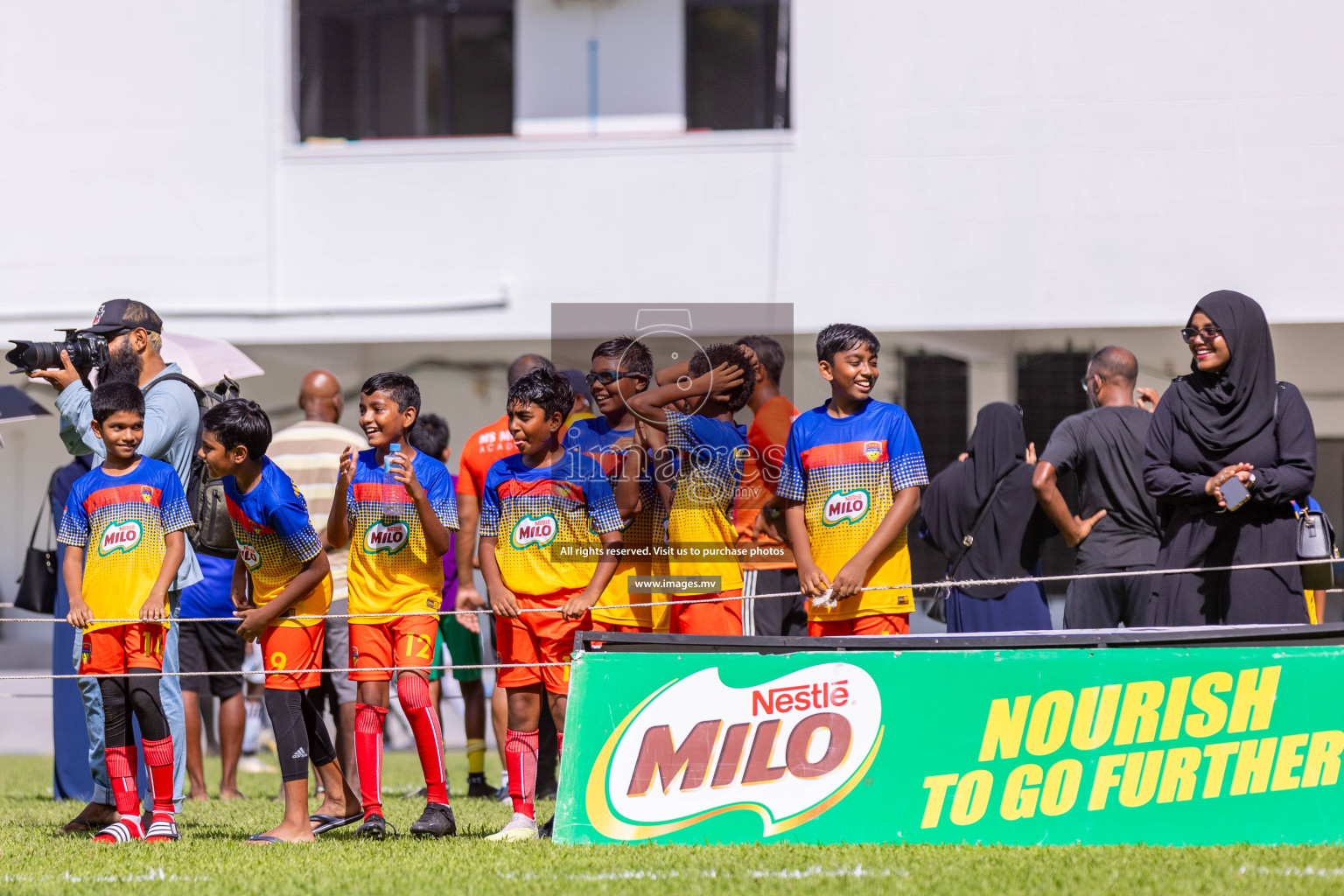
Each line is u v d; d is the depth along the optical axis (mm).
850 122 37844
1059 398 36781
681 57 40781
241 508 16578
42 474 42594
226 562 22406
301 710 16891
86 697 18406
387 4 41562
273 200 39719
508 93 41656
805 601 17688
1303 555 16781
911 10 37594
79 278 39875
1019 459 20719
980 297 37250
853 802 15031
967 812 14891
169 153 39875
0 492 42625
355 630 16922
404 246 39500
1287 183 36000
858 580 16641
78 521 16859
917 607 27375
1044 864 13266
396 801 22062
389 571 16875
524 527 16922
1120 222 36688
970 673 15180
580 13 41031
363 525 16922
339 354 40250
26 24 40062
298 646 16812
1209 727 14828
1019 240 37094
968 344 37281
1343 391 35781
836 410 17641
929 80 37531
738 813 15016
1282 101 36031
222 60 39844
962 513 20688
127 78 39938
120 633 16703
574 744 15234
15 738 39312
